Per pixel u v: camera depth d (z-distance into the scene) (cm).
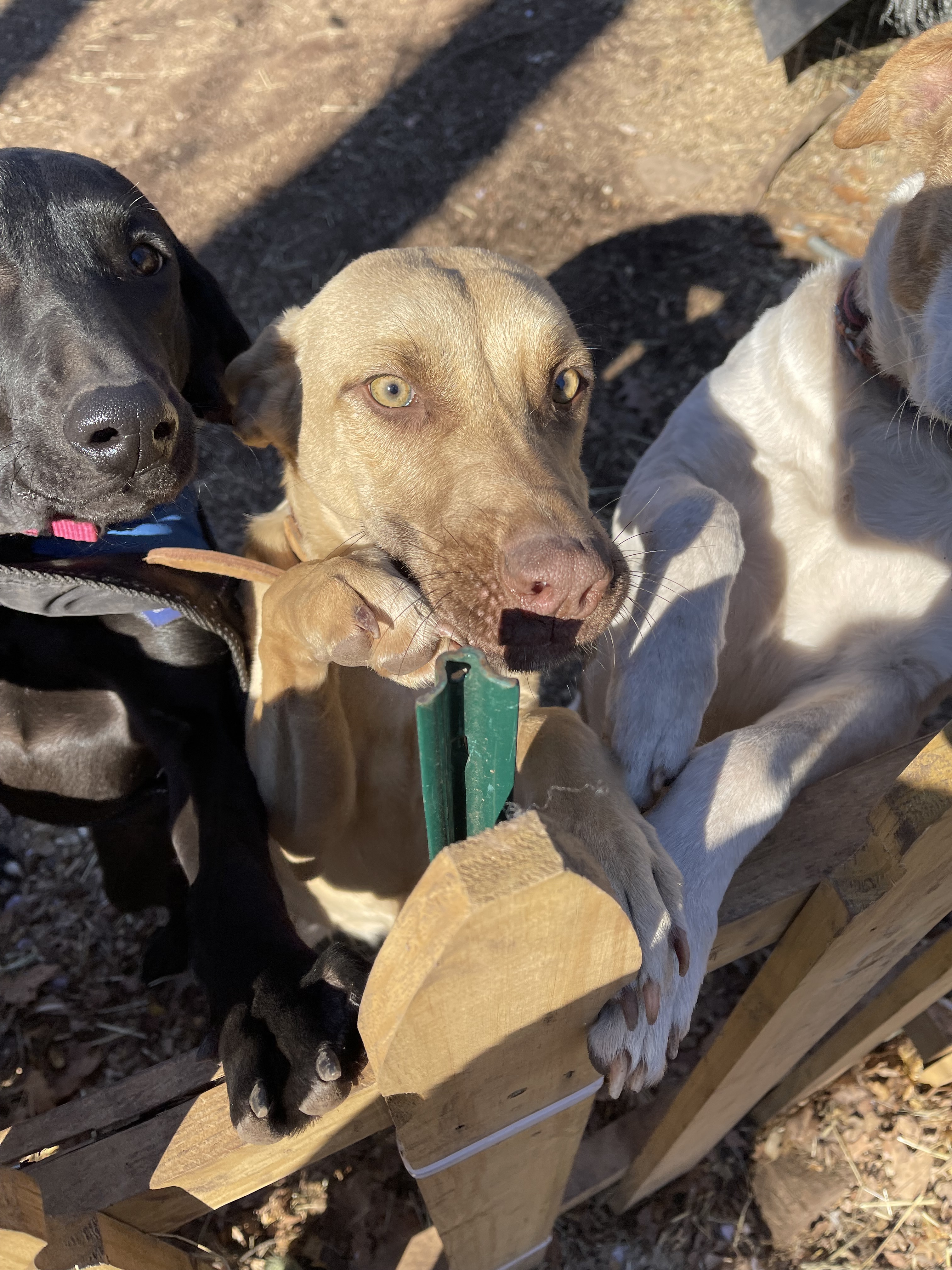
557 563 34
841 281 51
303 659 36
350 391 41
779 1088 54
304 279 109
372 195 118
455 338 39
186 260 51
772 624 53
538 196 115
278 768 41
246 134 128
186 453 41
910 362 45
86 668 47
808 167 110
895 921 32
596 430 93
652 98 123
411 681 35
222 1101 29
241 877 39
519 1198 35
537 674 42
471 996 20
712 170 113
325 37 141
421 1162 27
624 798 36
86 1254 27
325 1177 56
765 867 33
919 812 27
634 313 101
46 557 43
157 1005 64
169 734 46
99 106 134
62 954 67
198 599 44
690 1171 56
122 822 56
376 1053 21
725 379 55
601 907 19
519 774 37
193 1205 30
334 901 53
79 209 43
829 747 43
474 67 132
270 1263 53
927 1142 54
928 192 44
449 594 37
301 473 45
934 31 46
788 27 107
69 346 40
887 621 50
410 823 47
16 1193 25
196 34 146
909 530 49
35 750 50
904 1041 57
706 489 47
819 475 50
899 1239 53
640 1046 31
